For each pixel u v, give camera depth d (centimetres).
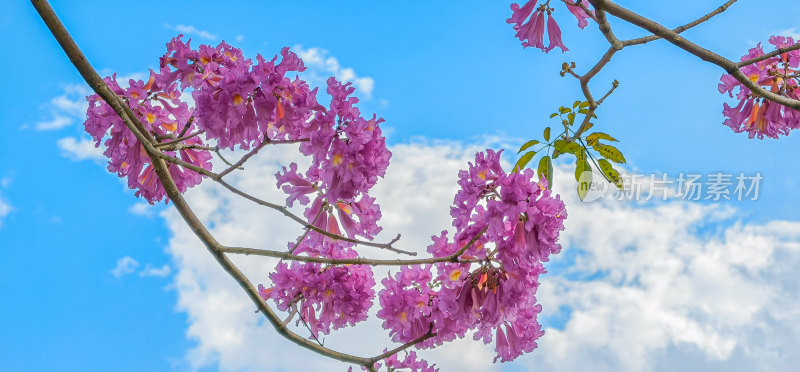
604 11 226
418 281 241
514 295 215
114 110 203
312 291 233
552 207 199
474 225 217
